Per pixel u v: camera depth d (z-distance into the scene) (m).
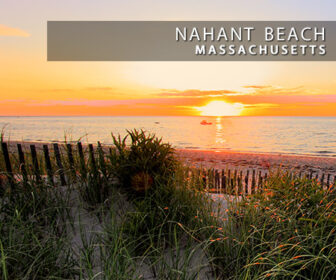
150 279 2.08
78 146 3.34
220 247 2.30
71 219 2.79
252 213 2.66
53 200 2.89
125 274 1.87
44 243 2.22
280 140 35.28
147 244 2.40
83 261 2.12
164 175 3.31
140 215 2.54
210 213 2.69
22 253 2.01
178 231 2.59
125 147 3.59
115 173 3.32
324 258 1.92
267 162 14.63
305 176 3.23
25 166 3.09
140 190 3.13
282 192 2.94
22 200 2.71
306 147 28.03
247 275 1.85
